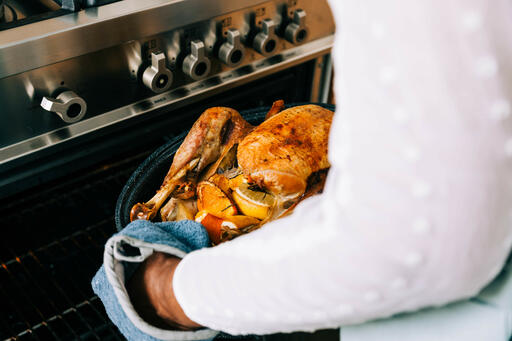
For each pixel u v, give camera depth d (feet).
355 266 1.18
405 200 1.09
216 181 3.35
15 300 4.25
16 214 4.54
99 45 3.37
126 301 1.88
